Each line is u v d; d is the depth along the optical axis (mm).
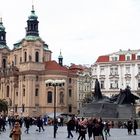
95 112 75562
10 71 182250
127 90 78188
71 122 53969
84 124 44531
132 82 158000
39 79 171875
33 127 95688
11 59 190750
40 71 171375
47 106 170000
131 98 78125
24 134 63656
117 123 75125
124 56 160750
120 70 160000
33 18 174750
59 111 171750
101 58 164875
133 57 159125
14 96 179500
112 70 161625
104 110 75438
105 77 162125
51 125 114688
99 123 39719
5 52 192250
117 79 160125
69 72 180375
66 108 175250
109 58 162875
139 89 155875
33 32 174125
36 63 171125
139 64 157250
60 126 104938
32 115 168000
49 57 192625
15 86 179750
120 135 58812
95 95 78750
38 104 170750
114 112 75750
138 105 149875
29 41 171375
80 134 44094
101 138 38375
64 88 174125
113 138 52094
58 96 172125
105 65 162500
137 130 74938
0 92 187250
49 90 171000
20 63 175125
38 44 172625
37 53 172625
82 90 199750
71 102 180375
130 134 61219
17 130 33375
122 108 76188
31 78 169250
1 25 196125
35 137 54938
